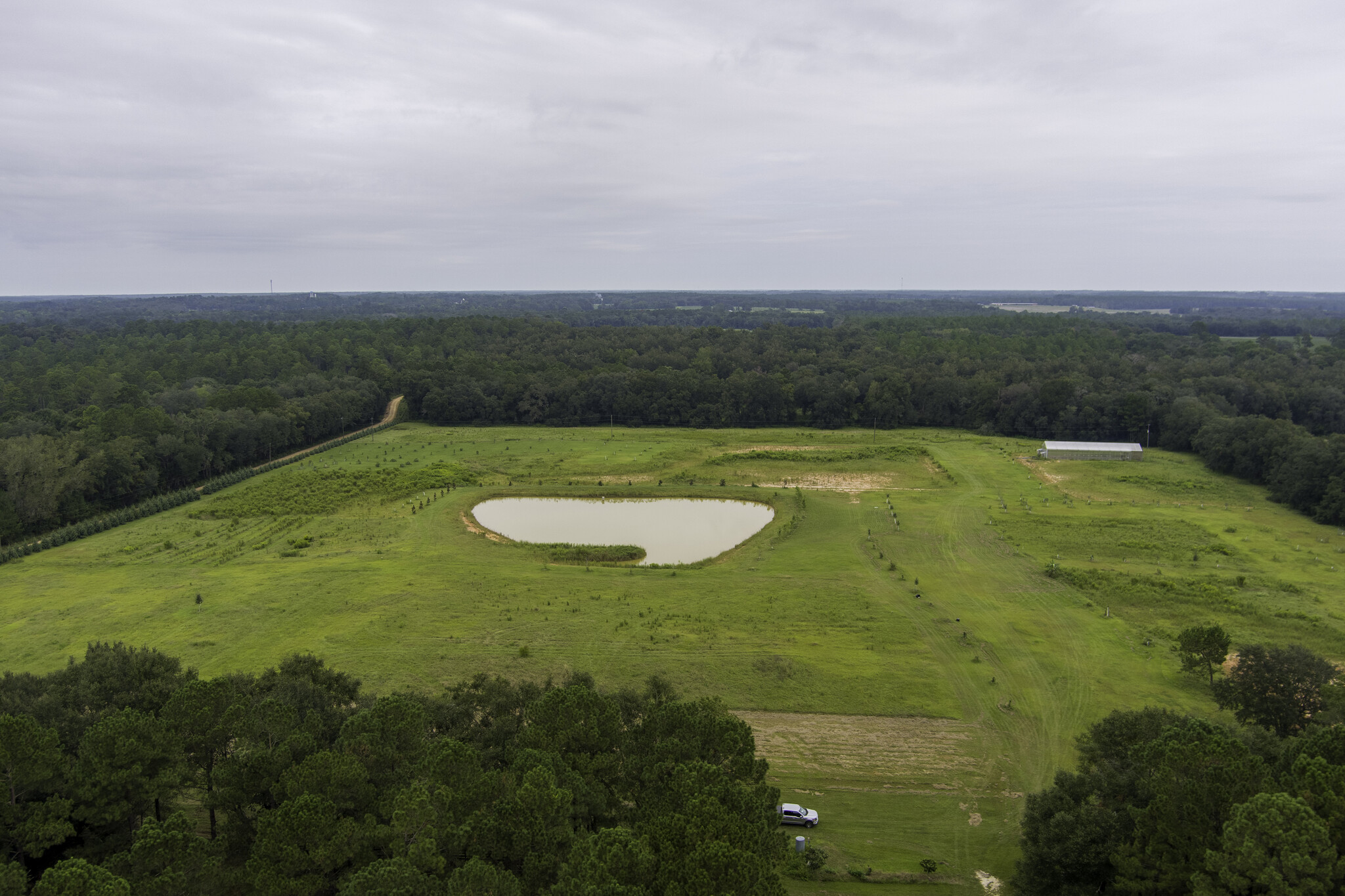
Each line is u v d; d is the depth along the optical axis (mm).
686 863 26781
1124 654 62531
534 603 73125
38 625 67875
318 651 63281
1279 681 48344
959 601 73562
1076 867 33844
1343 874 26109
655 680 47719
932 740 51625
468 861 28828
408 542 92500
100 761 33969
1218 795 30516
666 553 91125
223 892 29781
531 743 36438
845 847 40875
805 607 72062
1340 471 98938
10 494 95375
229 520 103312
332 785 32281
